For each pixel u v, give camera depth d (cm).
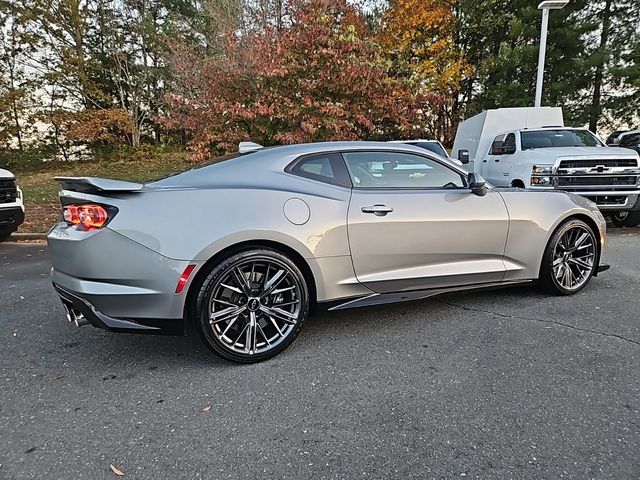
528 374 257
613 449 191
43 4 1766
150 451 197
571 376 253
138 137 2080
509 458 187
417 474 179
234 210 273
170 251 257
